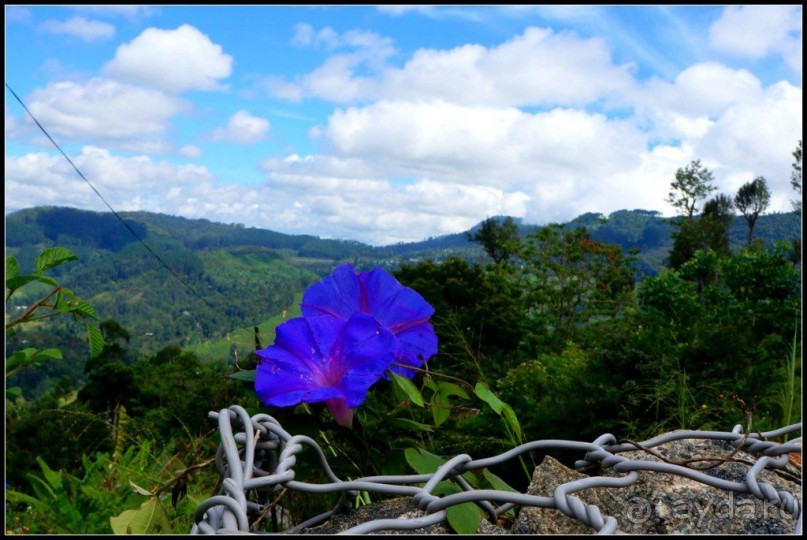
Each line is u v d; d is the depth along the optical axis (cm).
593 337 559
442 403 92
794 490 73
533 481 75
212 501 55
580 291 1441
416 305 92
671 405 337
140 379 1652
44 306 161
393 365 90
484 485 79
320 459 68
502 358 760
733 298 992
